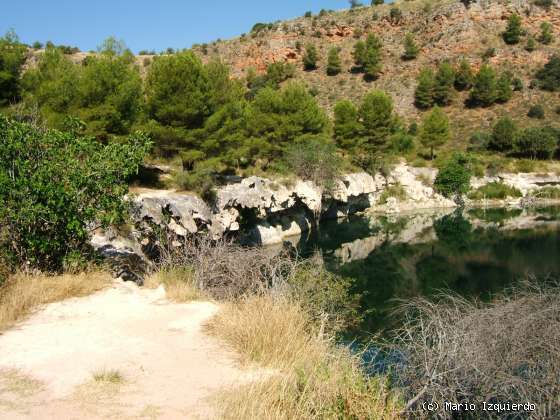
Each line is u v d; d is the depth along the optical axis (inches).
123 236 691.4
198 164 1144.2
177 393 223.0
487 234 1653.5
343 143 2166.6
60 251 446.3
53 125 924.0
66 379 235.0
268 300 338.3
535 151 2637.8
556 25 3863.2
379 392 232.8
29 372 242.1
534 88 3334.2
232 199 1137.4
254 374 245.8
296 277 542.0
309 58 3895.2
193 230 887.1
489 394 273.0
